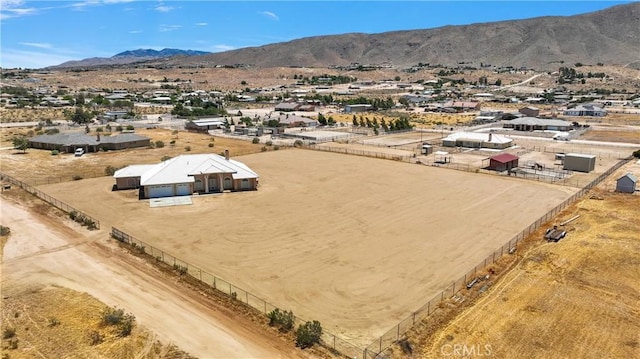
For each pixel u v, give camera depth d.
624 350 24.23
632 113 158.88
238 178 56.97
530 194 55.78
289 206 50.81
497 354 24.05
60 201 52.09
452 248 38.72
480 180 63.16
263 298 30.38
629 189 55.53
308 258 36.78
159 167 58.25
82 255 37.06
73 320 27.11
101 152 83.50
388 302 29.83
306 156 81.75
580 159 68.56
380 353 24.28
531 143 98.00
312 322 27.31
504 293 30.59
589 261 35.31
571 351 24.20
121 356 23.94
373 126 122.12
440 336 25.77
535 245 38.84
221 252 37.97
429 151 84.00
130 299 29.95
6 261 35.72
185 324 27.12
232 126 120.38
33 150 84.44
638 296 29.98
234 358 24.09
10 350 24.19
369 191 57.12
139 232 42.62
